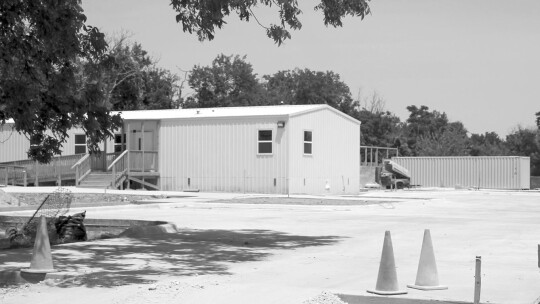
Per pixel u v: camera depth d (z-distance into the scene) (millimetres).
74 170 42344
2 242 17125
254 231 19219
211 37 16203
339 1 16609
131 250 14969
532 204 35281
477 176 60906
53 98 14797
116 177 40781
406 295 10047
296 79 96688
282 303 9531
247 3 15844
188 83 81062
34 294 10328
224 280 11273
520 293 10234
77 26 14055
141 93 69688
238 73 81750
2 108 14328
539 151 99500
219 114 41812
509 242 17000
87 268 12445
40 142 15383
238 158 40469
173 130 42406
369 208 29781
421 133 122062
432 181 62906
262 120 39781
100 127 15227
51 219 18141
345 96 92562
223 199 32812
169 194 36281
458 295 10062
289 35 16875
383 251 10289
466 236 18422
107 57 15055
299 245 16156
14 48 13734
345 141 44062
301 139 40094
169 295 9984
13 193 34469
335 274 12000
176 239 17109
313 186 41094
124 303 9586
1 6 13398
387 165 57719
